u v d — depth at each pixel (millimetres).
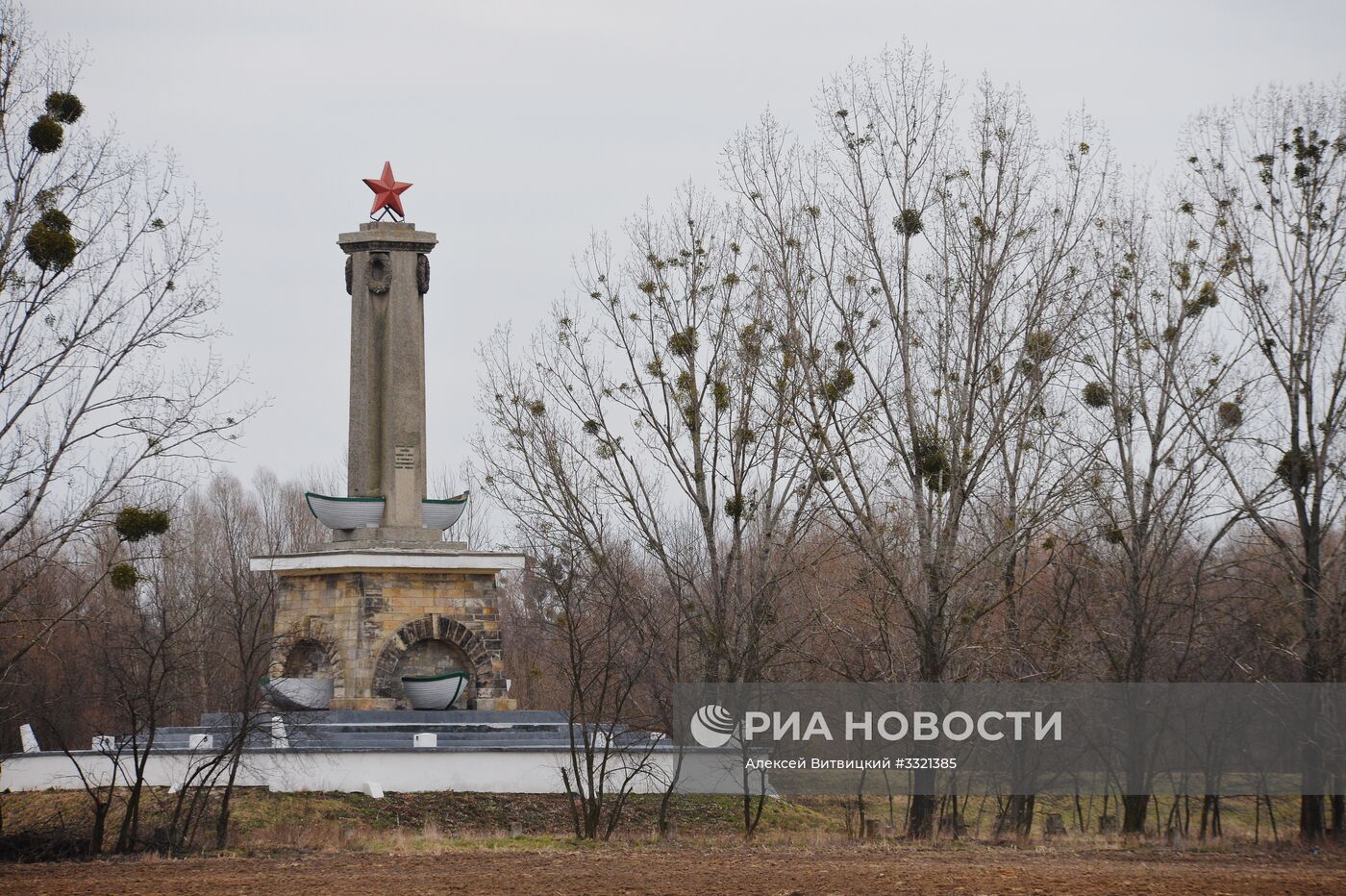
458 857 53375
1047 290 70750
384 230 74875
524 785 69000
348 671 71562
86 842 55281
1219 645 75250
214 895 43281
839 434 69688
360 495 74188
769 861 52250
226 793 57156
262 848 55781
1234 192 72750
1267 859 56969
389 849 55719
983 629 74812
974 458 72500
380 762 67438
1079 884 45719
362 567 71875
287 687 70938
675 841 59875
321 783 66688
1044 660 73375
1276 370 70750
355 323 75000
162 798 62812
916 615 68375
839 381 71125
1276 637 73312
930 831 65938
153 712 57219
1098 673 74812
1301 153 70625
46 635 69562
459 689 72188
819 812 74250
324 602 72938
